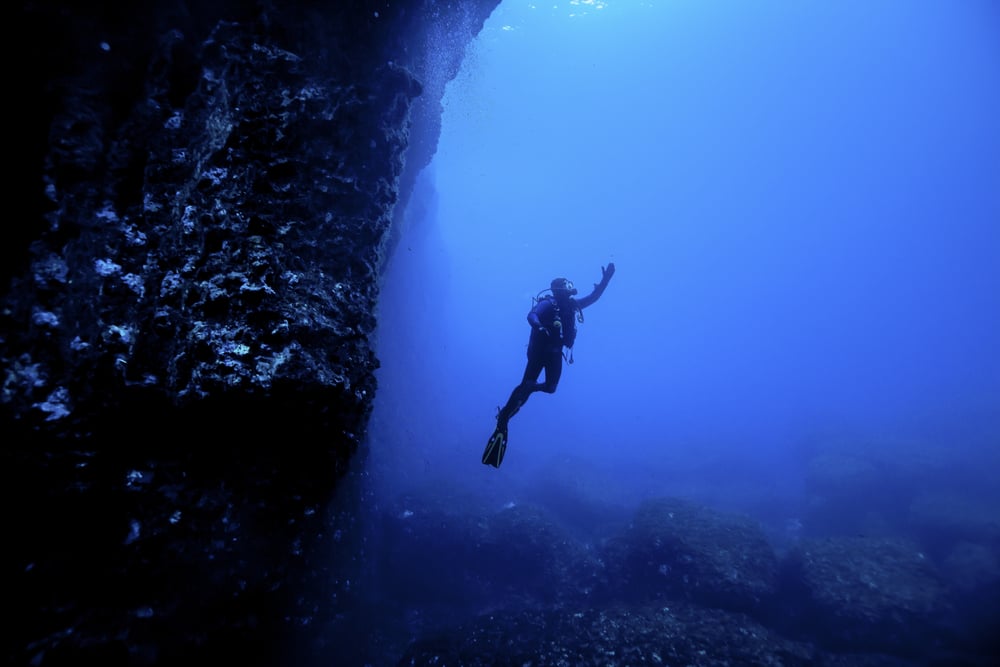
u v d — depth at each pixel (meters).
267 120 4.71
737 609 9.07
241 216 4.41
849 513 15.45
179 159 4.46
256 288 4.20
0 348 3.42
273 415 4.32
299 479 4.88
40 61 3.68
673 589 9.62
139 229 4.23
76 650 3.56
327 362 4.65
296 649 5.70
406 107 6.13
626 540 11.04
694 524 10.84
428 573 10.48
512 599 10.30
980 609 8.93
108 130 4.14
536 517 12.12
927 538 12.86
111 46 4.09
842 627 8.44
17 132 3.60
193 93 4.59
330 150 5.25
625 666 7.04
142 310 4.08
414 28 7.18
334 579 6.71
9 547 3.37
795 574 9.88
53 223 3.73
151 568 3.98
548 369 5.35
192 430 4.15
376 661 7.53
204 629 4.41
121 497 3.85
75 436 3.63
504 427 5.20
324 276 5.14
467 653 7.42
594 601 10.03
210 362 3.98
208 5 4.63
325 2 5.27
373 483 11.62
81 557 3.66
